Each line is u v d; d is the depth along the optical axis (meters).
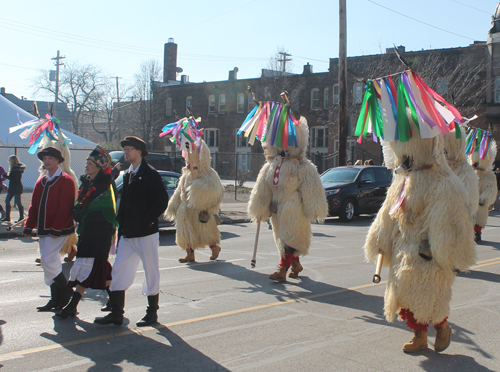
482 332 5.14
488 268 8.56
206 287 6.95
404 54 31.88
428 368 4.18
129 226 5.02
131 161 5.12
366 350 4.58
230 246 10.77
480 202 10.92
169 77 59.69
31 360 4.21
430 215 4.29
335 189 15.77
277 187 7.33
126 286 5.09
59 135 8.30
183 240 8.67
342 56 18.88
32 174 22.53
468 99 29.97
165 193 5.10
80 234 5.34
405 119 4.40
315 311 5.83
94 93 53.47
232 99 48.38
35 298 6.22
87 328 5.07
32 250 9.88
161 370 4.05
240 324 5.29
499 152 30.28
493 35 30.28
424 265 4.30
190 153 8.54
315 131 42.25
